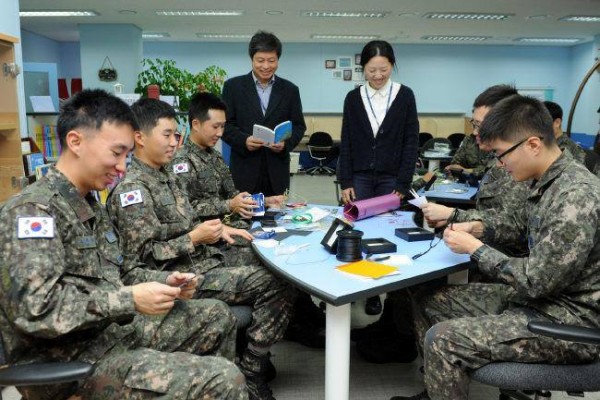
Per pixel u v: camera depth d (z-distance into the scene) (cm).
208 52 1176
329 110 1196
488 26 924
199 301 168
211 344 163
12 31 289
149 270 167
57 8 771
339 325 162
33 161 259
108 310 119
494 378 137
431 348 144
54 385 122
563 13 792
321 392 216
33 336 118
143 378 123
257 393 197
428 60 1192
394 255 182
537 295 138
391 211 263
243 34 1045
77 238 129
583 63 1148
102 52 939
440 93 1208
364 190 296
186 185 239
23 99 298
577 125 1148
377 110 285
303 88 1184
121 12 806
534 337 138
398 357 242
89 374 107
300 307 263
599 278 140
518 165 149
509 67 1205
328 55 1172
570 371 136
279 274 166
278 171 299
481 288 187
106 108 126
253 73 300
